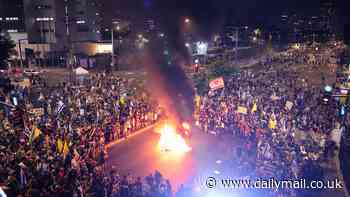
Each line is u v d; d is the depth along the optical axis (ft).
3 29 327.67
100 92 125.29
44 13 316.40
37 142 66.95
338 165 74.95
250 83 144.87
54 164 61.62
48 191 54.60
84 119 91.15
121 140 93.56
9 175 55.21
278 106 108.27
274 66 244.42
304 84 156.76
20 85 143.74
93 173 63.26
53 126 80.02
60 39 323.57
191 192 61.36
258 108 105.81
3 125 76.07
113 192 58.44
